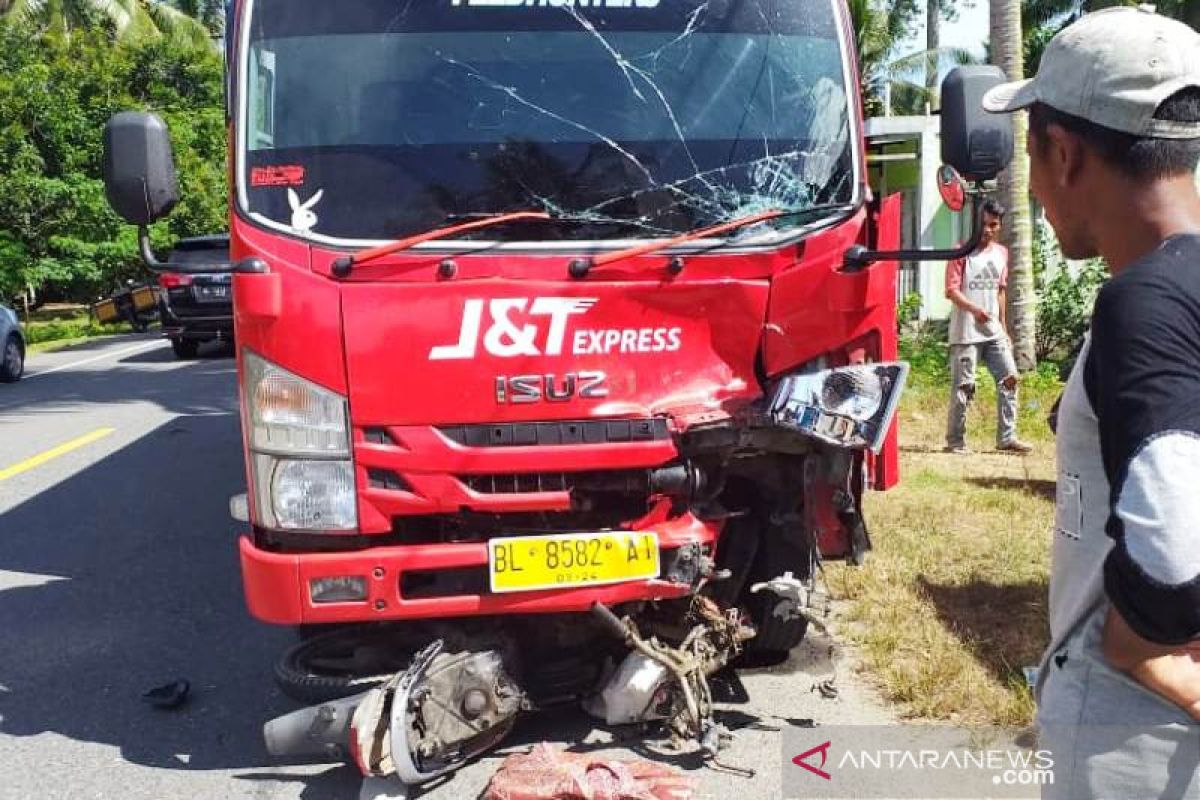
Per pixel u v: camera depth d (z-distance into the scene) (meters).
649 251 3.75
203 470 9.13
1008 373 8.54
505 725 3.86
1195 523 1.50
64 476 8.99
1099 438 1.68
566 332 3.71
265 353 3.64
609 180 3.92
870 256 3.91
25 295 26.95
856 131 4.14
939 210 16.92
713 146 4.01
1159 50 1.66
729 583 4.25
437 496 3.66
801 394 3.75
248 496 3.84
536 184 3.88
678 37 4.11
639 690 3.92
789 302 3.88
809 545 3.98
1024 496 7.18
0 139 23.25
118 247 23.84
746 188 4.00
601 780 3.45
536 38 4.04
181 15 33.03
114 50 28.64
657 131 3.99
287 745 3.72
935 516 6.71
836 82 4.16
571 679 4.11
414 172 3.86
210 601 5.88
